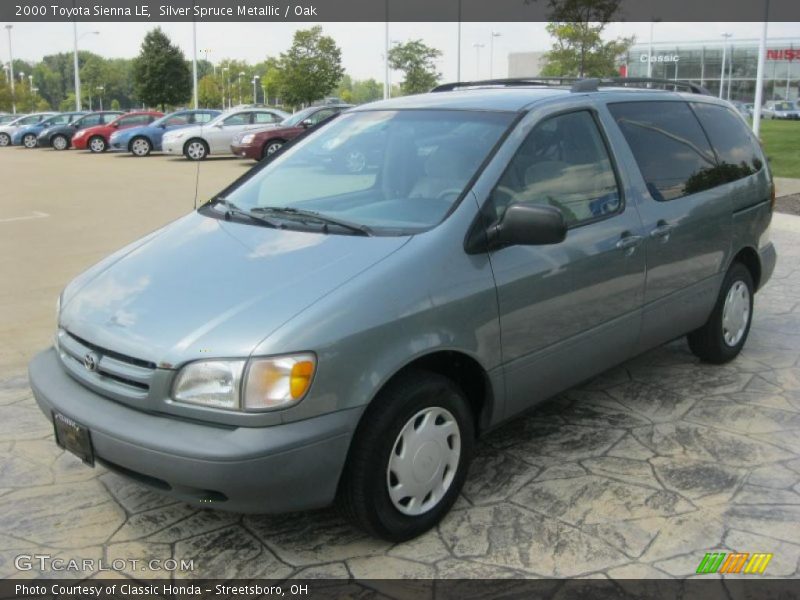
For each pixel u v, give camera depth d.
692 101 4.89
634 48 70.31
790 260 8.21
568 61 21.22
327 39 41.66
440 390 3.17
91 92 109.50
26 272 8.04
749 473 3.73
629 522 3.33
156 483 2.88
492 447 4.04
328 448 2.82
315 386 2.78
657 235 4.14
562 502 3.50
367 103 4.62
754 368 5.12
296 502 2.84
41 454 4.05
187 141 23.94
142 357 2.87
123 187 16.03
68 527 3.39
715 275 4.75
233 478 2.70
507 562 3.07
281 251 3.28
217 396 2.76
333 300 2.89
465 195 3.39
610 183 4.02
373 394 2.90
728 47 68.19
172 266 3.34
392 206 3.53
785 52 67.12
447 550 3.16
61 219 11.63
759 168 5.27
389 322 2.95
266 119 24.83
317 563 3.10
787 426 4.24
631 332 4.12
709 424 4.28
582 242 3.72
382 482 3.02
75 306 3.31
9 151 29.52
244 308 2.91
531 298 3.47
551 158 3.76
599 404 4.57
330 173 4.00
